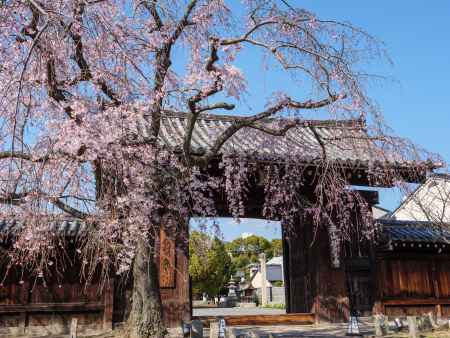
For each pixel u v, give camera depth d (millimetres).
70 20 6691
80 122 7125
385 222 15234
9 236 10469
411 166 8664
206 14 9273
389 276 13859
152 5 9016
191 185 9531
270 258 70938
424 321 12445
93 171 7590
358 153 9195
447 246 14008
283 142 12414
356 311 13281
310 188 13094
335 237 12219
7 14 7047
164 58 8984
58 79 7672
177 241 11766
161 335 8812
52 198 6910
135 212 7938
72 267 11859
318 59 8289
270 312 33594
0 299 11391
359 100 7969
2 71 6992
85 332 11523
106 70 7469
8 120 6789
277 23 8781
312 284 13023
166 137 13180
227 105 8836
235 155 10984
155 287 9141
